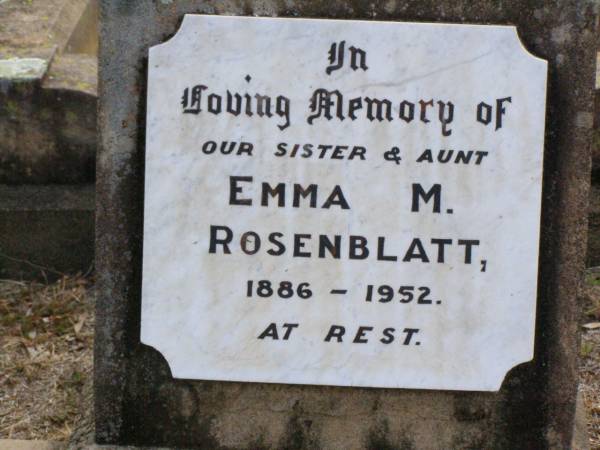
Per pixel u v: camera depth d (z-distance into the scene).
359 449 1.93
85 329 2.48
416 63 1.87
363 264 1.89
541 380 1.92
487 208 1.88
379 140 1.88
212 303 1.90
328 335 1.90
